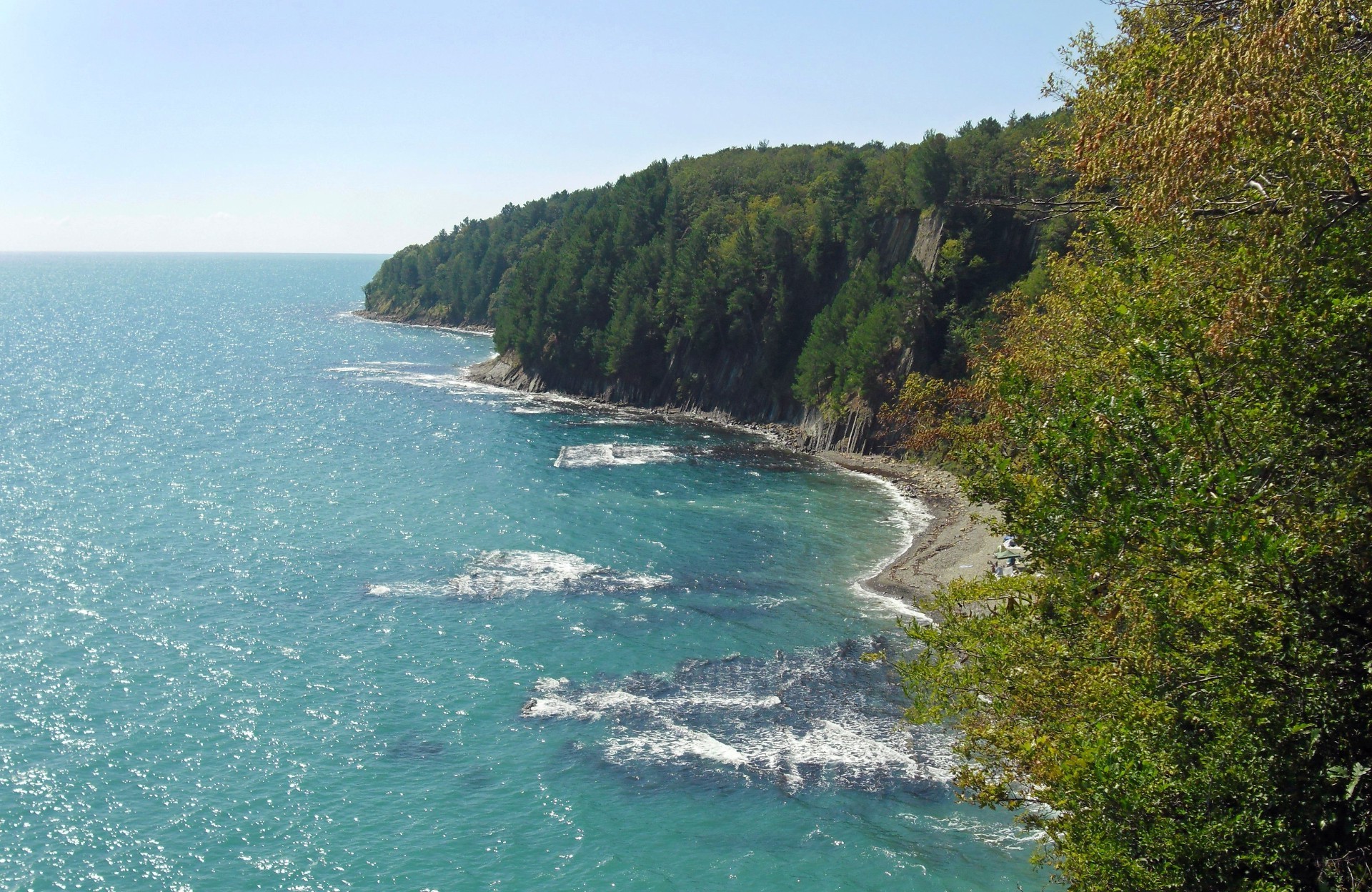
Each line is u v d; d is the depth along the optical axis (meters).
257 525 79.62
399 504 86.88
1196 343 19.39
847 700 49.22
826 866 36.62
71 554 71.38
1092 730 19.34
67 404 141.00
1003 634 23.02
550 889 35.66
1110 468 18.66
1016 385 21.56
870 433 112.50
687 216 173.38
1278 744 16.83
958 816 39.66
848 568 71.25
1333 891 16.48
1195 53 19.94
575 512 84.94
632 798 41.06
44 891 35.25
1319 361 17.97
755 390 137.88
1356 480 17.44
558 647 55.75
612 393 151.50
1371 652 16.42
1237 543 16.00
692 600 63.25
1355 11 18.20
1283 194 18.36
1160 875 16.75
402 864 37.00
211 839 38.44
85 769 43.06
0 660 53.28
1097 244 32.47
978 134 123.38
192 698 49.53
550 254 179.88
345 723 47.25
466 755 44.50
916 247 124.88
